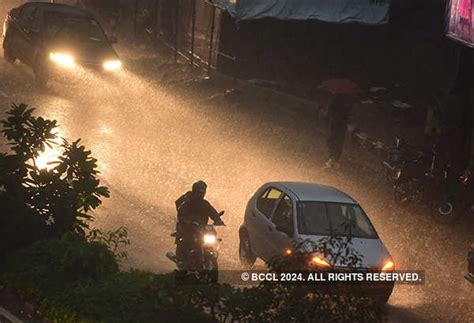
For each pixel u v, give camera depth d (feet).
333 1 176.04
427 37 200.03
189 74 214.07
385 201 138.00
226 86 206.69
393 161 136.26
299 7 174.40
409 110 187.21
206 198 131.03
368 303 62.69
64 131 153.28
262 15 173.78
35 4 200.34
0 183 86.12
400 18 197.06
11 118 87.86
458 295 102.42
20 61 199.82
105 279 74.95
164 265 98.17
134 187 129.90
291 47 212.02
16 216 83.25
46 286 74.84
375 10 177.37
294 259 63.72
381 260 92.48
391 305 96.48
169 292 68.44
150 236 108.78
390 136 174.19
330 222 97.30
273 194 104.63
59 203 85.97
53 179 87.15
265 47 211.82
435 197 128.06
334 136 153.48
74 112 168.86
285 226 96.32
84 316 69.92
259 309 64.39
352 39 210.18
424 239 122.52
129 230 109.81
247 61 211.61
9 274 77.92
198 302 68.28
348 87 153.38
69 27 192.24
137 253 101.40
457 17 133.90
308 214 97.50
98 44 192.85
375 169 156.46
